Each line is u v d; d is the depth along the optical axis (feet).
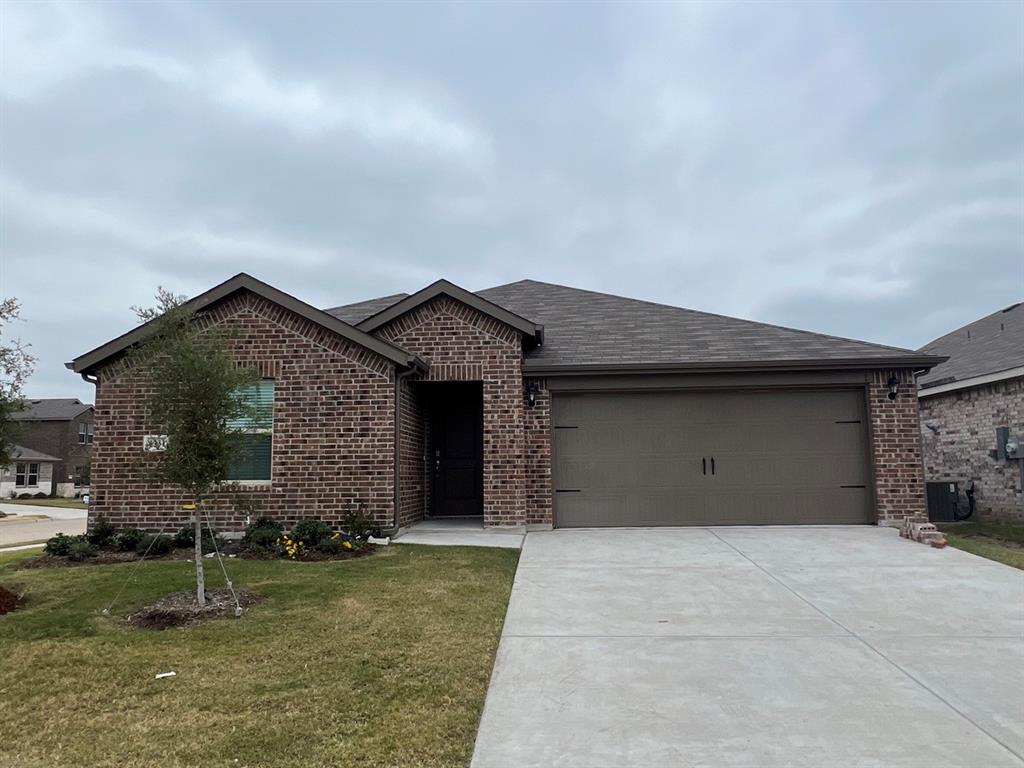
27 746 12.47
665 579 25.14
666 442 38.45
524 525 36.65
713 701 14.42
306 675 15.70
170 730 13.02
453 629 18.98
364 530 32.78
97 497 34.04
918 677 15.74
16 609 21.30
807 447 38.11
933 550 30.27
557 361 38.60
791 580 24.94
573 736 12.82
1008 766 11.58
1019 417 45.65
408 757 11.94
